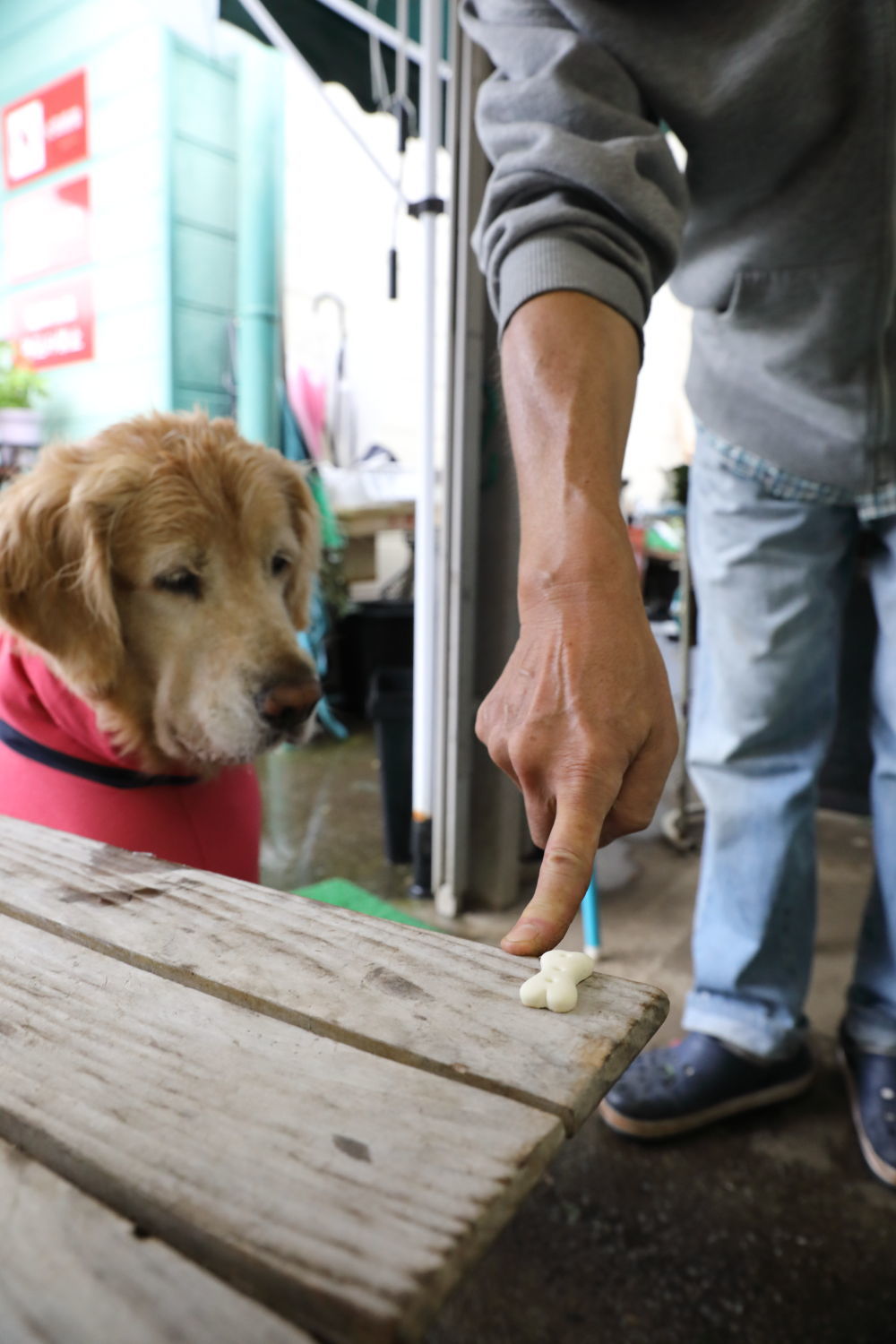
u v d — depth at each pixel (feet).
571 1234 3.96
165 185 11.62
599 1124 4.70
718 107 3.04
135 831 3.96
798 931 4.71
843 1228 4.00
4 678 4.03
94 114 12.17
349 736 12.36
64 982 1.46
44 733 4.01
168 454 4.40
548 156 2.45
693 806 9.46
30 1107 1.14
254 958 1.51
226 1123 1.09
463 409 6.31
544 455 2.08
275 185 12.01
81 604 4.09
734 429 4.33
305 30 8.60
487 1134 1.06
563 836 1.57
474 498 6.51
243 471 4.61
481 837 7.04
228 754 4.30
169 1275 0.88
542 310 2.28
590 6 2.74
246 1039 1.28
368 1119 1.09
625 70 2.88
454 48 6.00
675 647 13.12
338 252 13.44
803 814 4.63
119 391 12.80
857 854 8.29
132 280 12.25
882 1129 4.35
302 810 9.43
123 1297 0.86
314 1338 0.82
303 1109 1.12
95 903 1.74
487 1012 1.33
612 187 2.42
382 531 13.39
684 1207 4.13
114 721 4.08
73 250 12.84
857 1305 3.60
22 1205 0.99
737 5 2.84
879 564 4.38
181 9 9.87
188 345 12.30
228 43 11.59
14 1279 0.89
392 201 14.38
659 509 12.42
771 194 3.51
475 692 6.88
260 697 4.32
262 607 4.54
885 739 4.47
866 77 3.09
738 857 4.66
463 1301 3.61
